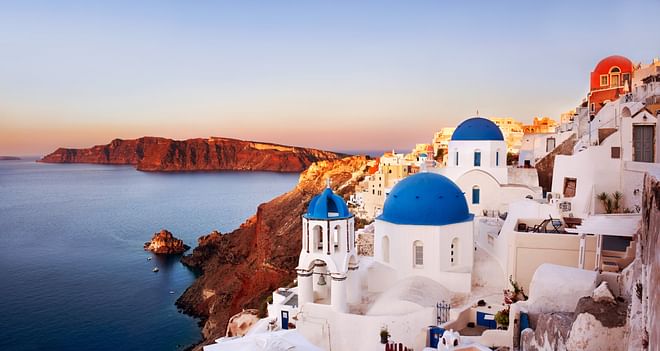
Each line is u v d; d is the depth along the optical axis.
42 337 69.25
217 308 80.69
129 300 86.69
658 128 30.56
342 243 32.25
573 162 36.16
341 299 31.55
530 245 31.94
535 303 23.92
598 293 17.83
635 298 15.86
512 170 49.53
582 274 23.20
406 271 34.66
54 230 163.88
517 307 24.36
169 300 87.19
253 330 38.44
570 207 34.38
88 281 98.88
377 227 36.91
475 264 35.97
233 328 54.22
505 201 47.38
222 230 167.88
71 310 80.88
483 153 49.44
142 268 110.62
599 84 53.69
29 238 148.62
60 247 134.62
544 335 20.47
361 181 114.75
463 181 48.12
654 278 12.20
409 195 35.59
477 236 41.62
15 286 94.25
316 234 32.78
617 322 17.00
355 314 31.61
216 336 64.81
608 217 25.88
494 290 33.75
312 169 137.50
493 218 45.34
